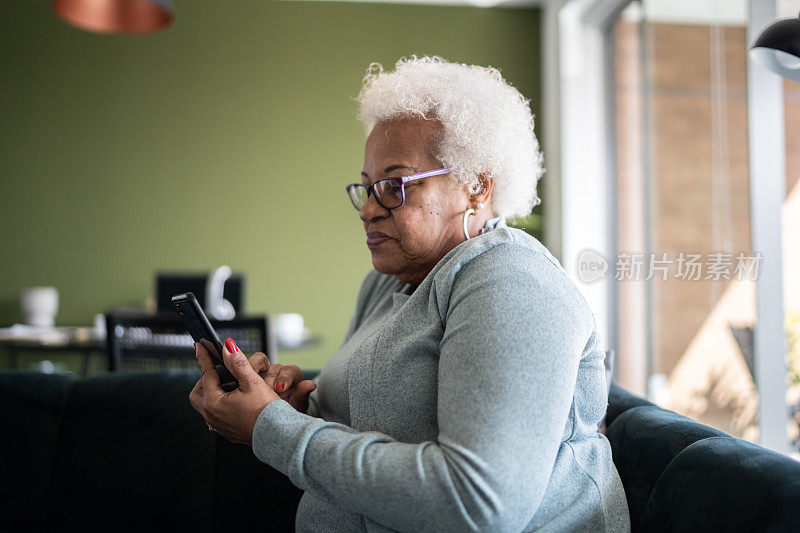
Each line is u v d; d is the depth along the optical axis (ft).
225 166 15.76
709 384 9.80
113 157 15.56
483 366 2.49
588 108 14.71
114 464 4.44
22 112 15.42
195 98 15.74
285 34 15.92
